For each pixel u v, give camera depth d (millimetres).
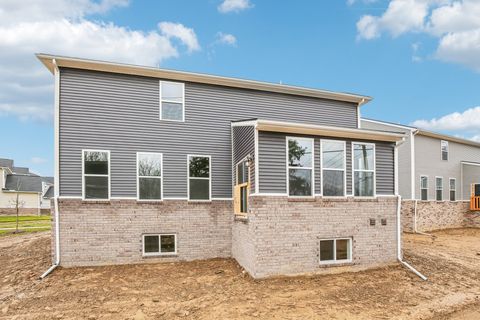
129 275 8945
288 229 8805
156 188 10609
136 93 10688
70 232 9695
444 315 6684
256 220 8547
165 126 10898
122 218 10141
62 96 9969
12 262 10320
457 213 21844
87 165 10031
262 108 12258
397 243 10070
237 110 11883
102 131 10242
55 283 8227
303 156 9266
